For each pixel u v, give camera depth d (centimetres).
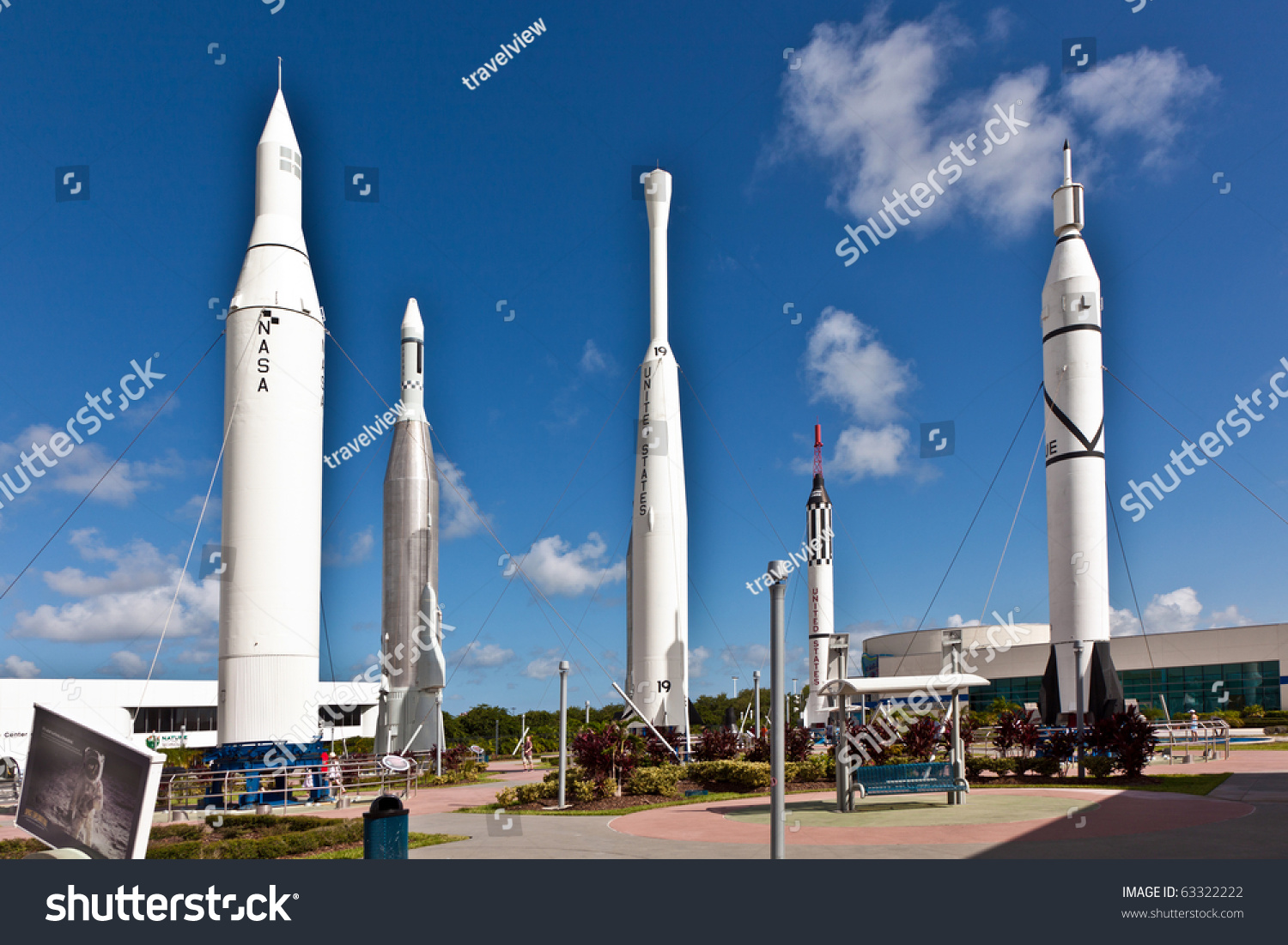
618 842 1792
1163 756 3906
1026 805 2247
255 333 2914
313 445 2973
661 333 4478
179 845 1717
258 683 2783
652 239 4519
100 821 1357
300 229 3108
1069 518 4059
